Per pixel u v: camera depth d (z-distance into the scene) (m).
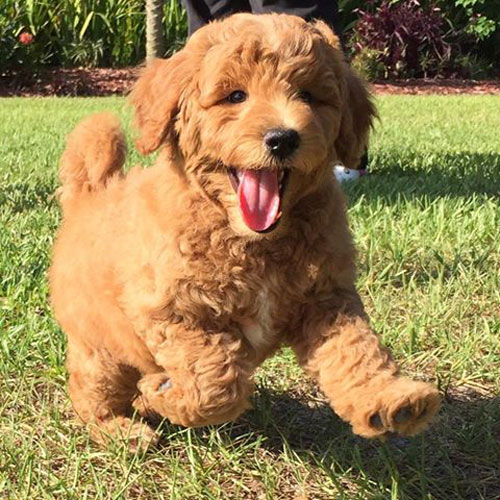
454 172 1.47
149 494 0.56
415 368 0.74
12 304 0.84
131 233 0.58
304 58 0.57
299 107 0.56
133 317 0.57
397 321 0.82
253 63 0.56
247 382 0.55
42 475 0.58
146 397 0.58
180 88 0.58
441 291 0.88
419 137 1.95
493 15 3.92
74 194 0.68
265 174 0.55
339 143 0.61
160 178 0.58
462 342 0.77
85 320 0.63
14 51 3.43
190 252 0.54
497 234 1.04
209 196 0.56
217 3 1.10
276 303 0.56
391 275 0.92
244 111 0.56
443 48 3.76
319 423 0.66
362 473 0.56
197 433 0.64
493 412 0.66
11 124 2.20
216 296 0.55
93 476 0.57
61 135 1.96
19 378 0.71
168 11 3.61
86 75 3.53
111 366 0.63
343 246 0.56
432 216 1.12
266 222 0.53
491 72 3.91
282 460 0.61
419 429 0.50
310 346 0.55
